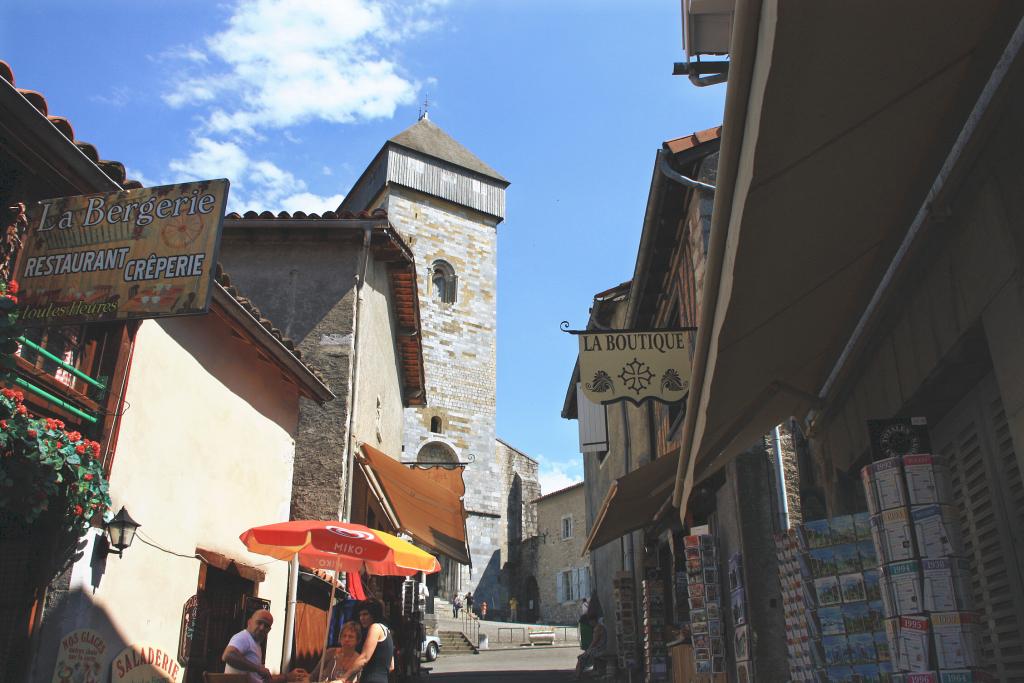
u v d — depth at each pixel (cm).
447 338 4109
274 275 1252
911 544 314
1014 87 295
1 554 552
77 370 573
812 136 247
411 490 1241
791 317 381
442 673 1911
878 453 340
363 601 857
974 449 418
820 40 206
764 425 586
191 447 750
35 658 528
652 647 1280
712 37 625
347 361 1196
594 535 1084
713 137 938
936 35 254
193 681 740
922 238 375
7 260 507
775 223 280
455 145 4669
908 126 303
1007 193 312
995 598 400
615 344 853
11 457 477
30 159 532
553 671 1928
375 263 1387
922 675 300
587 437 1883
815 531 483
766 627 729
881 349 473
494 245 4438
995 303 330
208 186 511
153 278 499
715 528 904
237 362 865
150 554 661
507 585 4641
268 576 902
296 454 1138
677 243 1103
